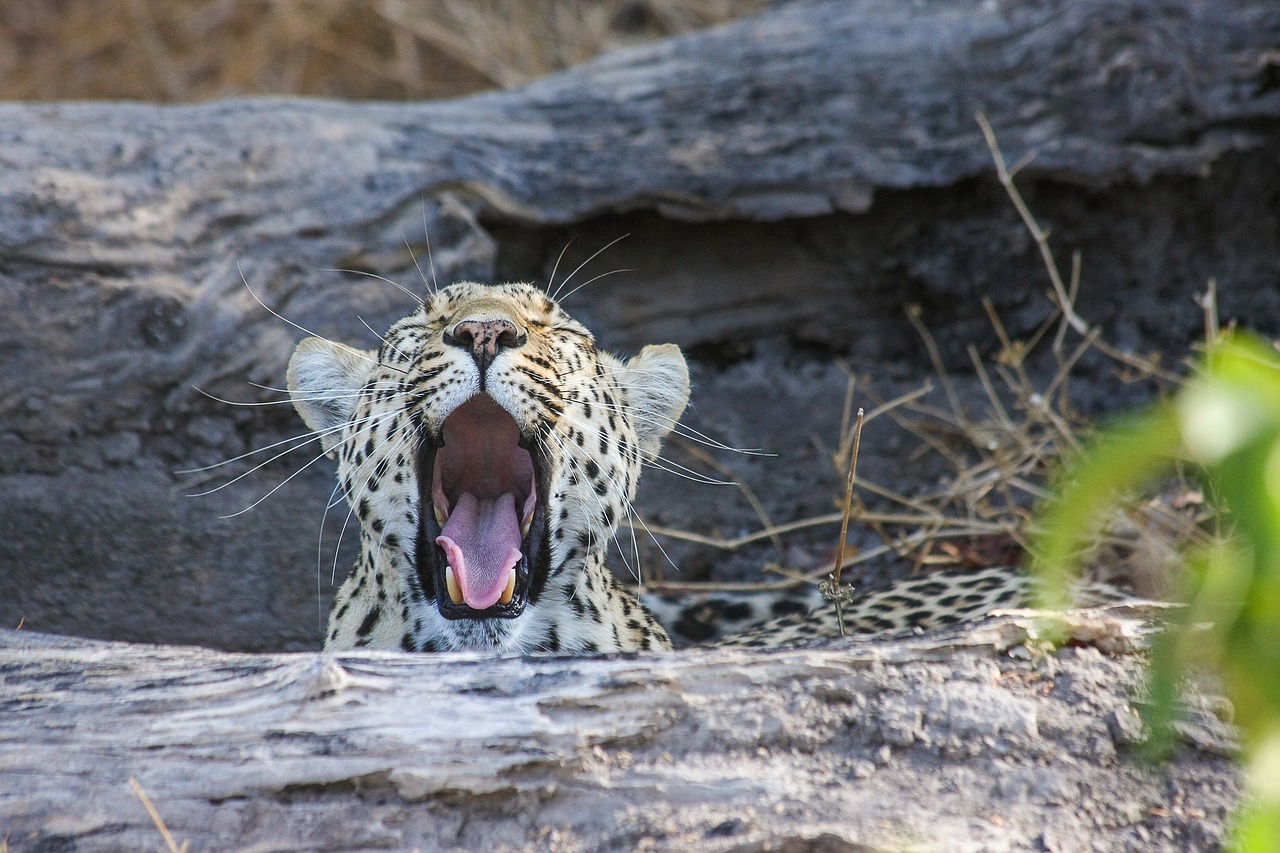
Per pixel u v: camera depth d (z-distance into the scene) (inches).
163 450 502.0
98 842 231.3
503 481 384.5
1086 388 595.5
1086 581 429.7
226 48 853.2
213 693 252.2
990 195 590.9
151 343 498.3
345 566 494.6
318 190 534.0
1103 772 242.5
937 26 597.9
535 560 363.6
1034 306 603.5
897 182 566.6
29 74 831.1
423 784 237.0
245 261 518.0
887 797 237.5
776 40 611.2
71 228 494.9
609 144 569.9
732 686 249.3
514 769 238.1
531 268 583.2
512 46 864.9
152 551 481.7
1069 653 257.3
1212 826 235.5
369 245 534.3
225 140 538.3
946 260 599.5
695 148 566.6
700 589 511.8
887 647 255.9
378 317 527.2
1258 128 591.2
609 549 523.2
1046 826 233.9
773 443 574.9
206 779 237.8
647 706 245.9
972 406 589.9
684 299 596.4
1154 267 609.6
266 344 512.4
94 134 526.6
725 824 232.2
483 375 339.3
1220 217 608.4
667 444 569.3
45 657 271.3
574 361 369.1
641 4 904.9
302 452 513.7
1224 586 109.9
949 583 435.8
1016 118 577.6
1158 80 573.9
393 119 568.1
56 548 474.9
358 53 869.8
